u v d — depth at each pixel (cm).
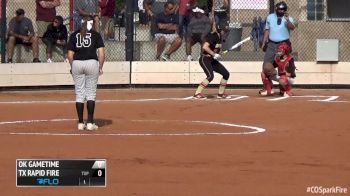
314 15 4262
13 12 4053
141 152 2023
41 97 3494
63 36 3806
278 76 3481
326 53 3772
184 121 2691
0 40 3747
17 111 2975
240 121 2697
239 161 1898
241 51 3956
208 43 3319
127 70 3816
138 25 3959
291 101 3266
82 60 2402
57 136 2316
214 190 1588
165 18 3850
